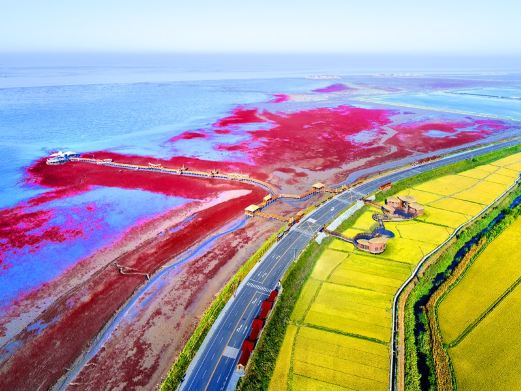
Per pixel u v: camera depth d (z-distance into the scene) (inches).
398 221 3599.9
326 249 3147.1
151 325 2423.7
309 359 2082.9
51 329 2417.6
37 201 4099.4
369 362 2065.7
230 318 2372.0
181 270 2962.6
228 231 3521.2
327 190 4362.7
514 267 2901.1
